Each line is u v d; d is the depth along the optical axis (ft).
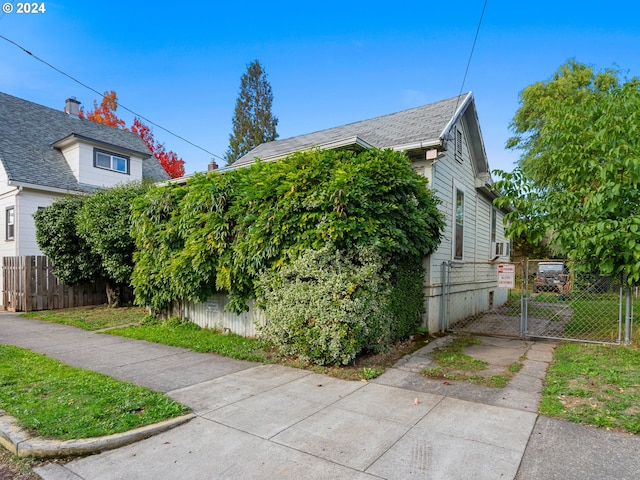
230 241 23.40
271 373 17.15
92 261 37.58
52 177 46.96
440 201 24.52
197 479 8.95
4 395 13.84
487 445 10.27
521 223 21.24
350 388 15.08
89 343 23.58
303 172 19.51
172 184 30.32
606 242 18.19
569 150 20.74
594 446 10.07
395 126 33.12
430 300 26.40
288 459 9.75
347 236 19.11
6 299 39.86
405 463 9.44
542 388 14.70
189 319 28.73
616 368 16.26
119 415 12.16
